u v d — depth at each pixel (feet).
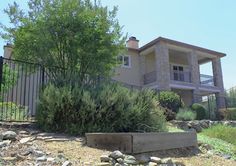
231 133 33.55
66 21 32.22
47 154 15.74
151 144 19.49
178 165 18.28
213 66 75.56
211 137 32.53
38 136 20.29
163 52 63.52
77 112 22.90
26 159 14.52
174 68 78.07
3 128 21.56
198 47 69.77
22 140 18.22
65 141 19.57
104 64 33.65
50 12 32.30
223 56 75.92
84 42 32.40
